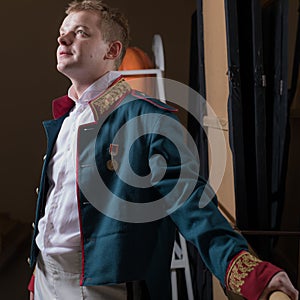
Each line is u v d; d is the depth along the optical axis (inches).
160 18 147.1
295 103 85.9
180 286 103.4
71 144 44.0
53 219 44.3
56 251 43.6
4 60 149.6
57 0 147.7
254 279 30.3
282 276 30.0
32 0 147.3
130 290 40.7
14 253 133.6
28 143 153.7
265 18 78.3
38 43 149.4
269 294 30.1
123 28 45.5
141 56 99.5
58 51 43.3
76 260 43.0
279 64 71.9
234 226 61.7
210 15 75.8
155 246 40.8
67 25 43.4
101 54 43.5
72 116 46.1
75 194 42.8
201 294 85.1
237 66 59.9
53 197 44.7
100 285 40.7
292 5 97.6
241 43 67.7
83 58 42.3
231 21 59.2
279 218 75.4
